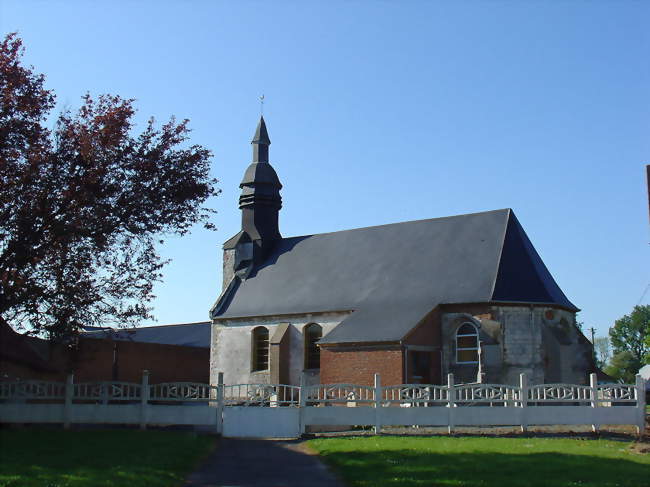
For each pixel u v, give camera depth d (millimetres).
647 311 105188
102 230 22312
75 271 22547
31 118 21938
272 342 39688
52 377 30359
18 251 21172
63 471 13812
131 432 20672
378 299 37094
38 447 17156
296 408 21703
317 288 40625
